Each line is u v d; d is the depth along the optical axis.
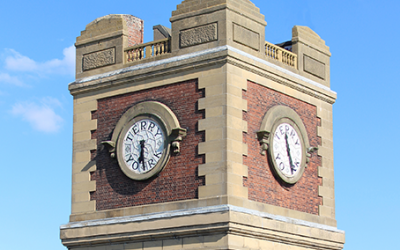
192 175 31.56
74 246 34.47
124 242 32.88
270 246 32.19
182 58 32.59
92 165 34.62
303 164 34.69
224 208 30.12
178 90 32.69
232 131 31.27
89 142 34.94
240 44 32.47
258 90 33.03
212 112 31.50
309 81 36.03
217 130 31.23
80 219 34.47
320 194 35.81
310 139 35.84
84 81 35.50
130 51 34.66
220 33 31.98
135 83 34.00
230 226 29.98
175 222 31.27
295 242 33.53
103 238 33.31
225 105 31.25
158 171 32.31
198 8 32.81
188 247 31.00
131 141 33.44
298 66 35.72
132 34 37.00
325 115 36.97
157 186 32.47
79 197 34.72
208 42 32.25
